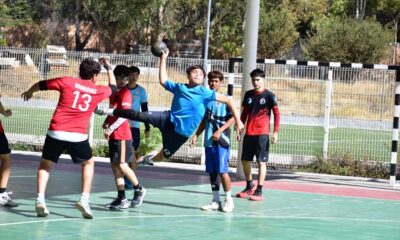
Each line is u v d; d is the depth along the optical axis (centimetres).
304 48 5316
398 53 5881
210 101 1042
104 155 1989
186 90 1030
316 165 1867
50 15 6450
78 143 1001
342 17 6272
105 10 5778
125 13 5700
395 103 1622
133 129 1295
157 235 936
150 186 1455
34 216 1038
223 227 1017
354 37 5116
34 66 2480
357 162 1850
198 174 1703
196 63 2208
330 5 7038
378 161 1859
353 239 971
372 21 5500
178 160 1959
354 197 1418
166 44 1059
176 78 2248
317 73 2070
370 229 1055
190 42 5894
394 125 1622
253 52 1590
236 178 1641
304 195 1414
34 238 879
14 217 1023
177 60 2253
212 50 5697
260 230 1005
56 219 1020
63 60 2461
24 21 6144
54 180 1462
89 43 6488
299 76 2072
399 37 6869
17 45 6344
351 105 2158
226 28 5578
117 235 924
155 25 5769
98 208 1141
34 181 1440
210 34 5644
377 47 5128
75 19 6344
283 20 5509
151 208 1164
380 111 2155
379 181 1719
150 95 2450
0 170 1107
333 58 5122
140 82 2433
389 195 1474
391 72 2109
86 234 920
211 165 1159
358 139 2567
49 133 1000
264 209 1210
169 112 1035
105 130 1123
